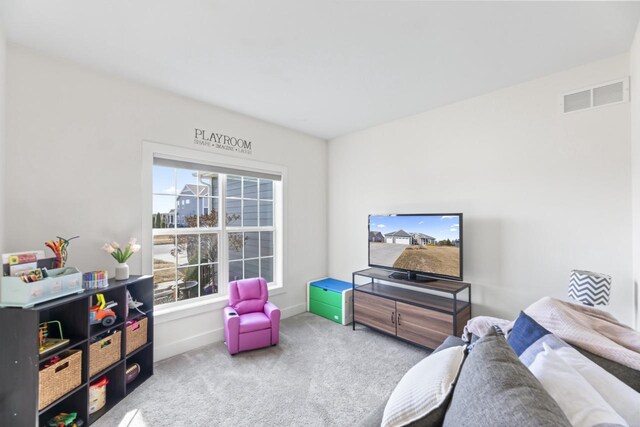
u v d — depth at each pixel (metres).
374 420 1.16
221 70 2.35
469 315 2.79
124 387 2.08
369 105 3.06
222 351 2.79
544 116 2.45
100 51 2.09
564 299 2.35
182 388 2.19
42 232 2.08
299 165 3.96
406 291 3.21
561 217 2.37
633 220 2.04
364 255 3.85
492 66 2.29
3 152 1.89
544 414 0.62
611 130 2.16
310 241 4.09
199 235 3.10
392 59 2.19
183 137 2.83
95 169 2.32
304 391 2.16
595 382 0.94
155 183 2.79
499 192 2.70
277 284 3.78
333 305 3.61
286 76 2.45
